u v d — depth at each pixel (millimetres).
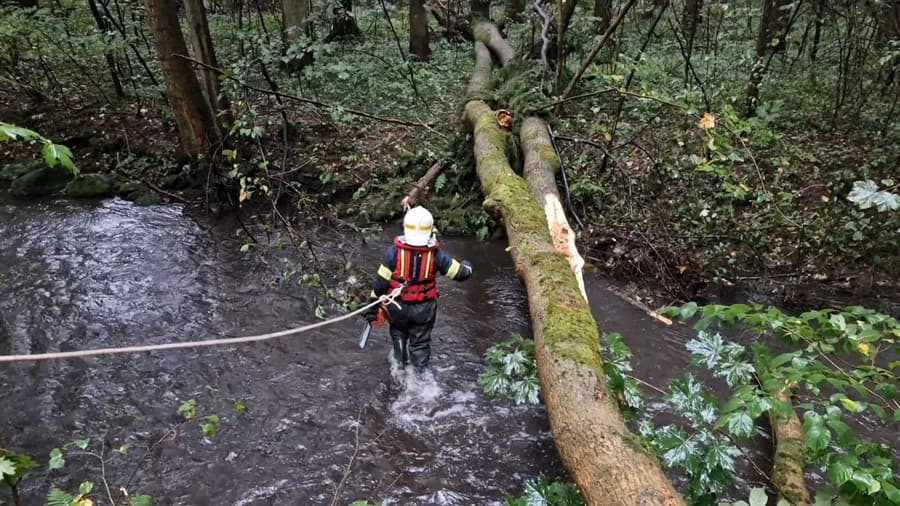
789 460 3396
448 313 5469
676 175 6871
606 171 7555
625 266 6043
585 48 9461
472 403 4277
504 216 5176
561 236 5027
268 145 8258
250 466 3678
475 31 12766
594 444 2646
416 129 8906
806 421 2381
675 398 3166
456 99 10070
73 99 9453
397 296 4348
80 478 3545
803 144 7879
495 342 5039
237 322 5246
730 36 10266
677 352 4855
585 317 3605
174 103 7520
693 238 6238
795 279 5801
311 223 7242
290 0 10156
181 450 3789
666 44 11188
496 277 6195
